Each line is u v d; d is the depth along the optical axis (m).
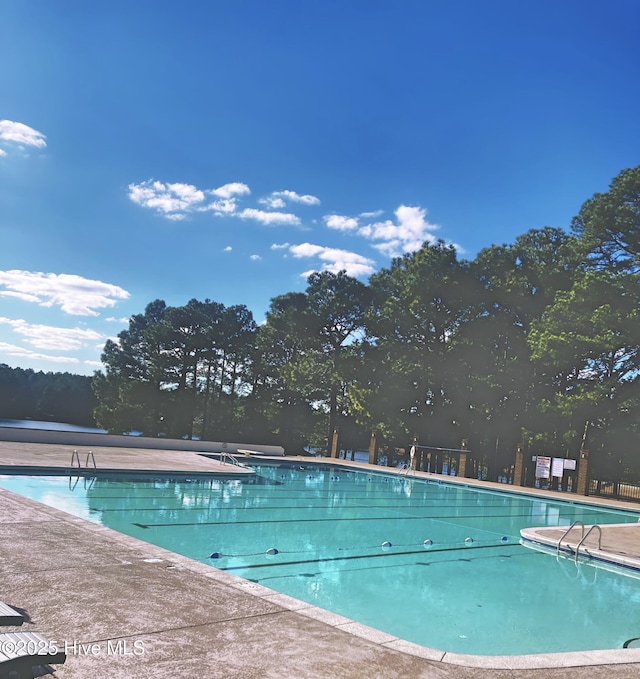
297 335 43.09
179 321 51.47
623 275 24.08
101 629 4.11
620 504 20.59
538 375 29.80
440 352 34.62
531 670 4.10
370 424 36.12
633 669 4.28
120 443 28.78
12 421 72.75
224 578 5.72
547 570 9.95
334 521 13.76
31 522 7.65
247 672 3.60
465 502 20.02
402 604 7.55
